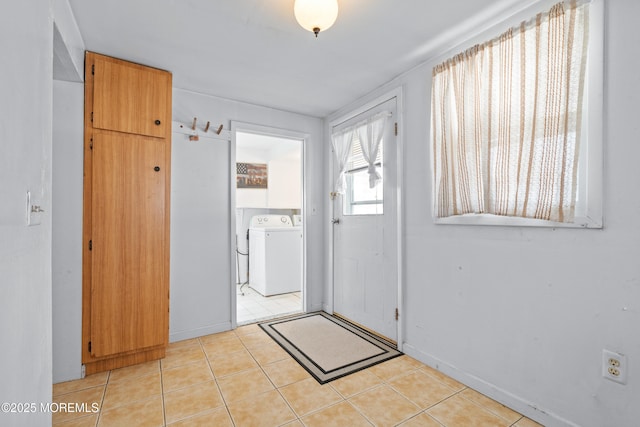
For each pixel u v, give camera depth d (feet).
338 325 9.63
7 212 2.14
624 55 4.18
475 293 6.08
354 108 9.74
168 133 7.56
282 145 15.20
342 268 10.36
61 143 6.33
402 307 7.74
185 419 5.11
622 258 4.20
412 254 7.55
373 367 6.93
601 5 4.34
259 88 8.66
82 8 5.30
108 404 5.51
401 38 6.28
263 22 5.72
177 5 5.22
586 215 4.49
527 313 5.25
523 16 5.32
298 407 5.44
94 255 6.54
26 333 2.57
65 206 6.33
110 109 6.78
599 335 4.41
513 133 5.31
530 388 5.19
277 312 11.03
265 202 16.35
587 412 4.52
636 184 4.09
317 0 4.65
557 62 4.71
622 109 4.20
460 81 6.20
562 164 4.65
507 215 5.38
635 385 4.07
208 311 8.87
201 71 7.66
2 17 2.02
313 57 7.04
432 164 6.85
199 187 8.81
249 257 15.42
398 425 4.97
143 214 7.10
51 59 3.39
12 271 2.24
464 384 6.20
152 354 7.22
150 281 7.14
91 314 6.50
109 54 6.81
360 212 9.62
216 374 6.57
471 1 5.16
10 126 2.19
